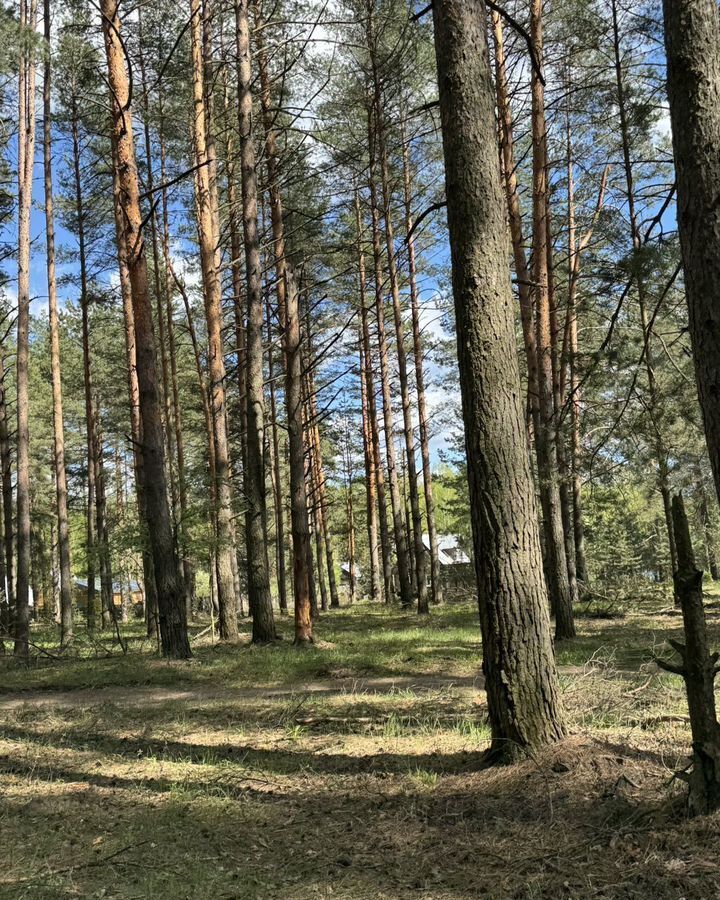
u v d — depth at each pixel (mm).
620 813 4027
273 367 27703
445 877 3678
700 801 3762
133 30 19078
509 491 5148
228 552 16547
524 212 20500
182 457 24016
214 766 5988
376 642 14438
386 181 21953
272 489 29391
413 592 30156
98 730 7691
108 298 24094
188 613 27312
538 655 5062
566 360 9859
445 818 4422
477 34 5469
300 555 14820
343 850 4117
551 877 3518
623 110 15438
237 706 8594
